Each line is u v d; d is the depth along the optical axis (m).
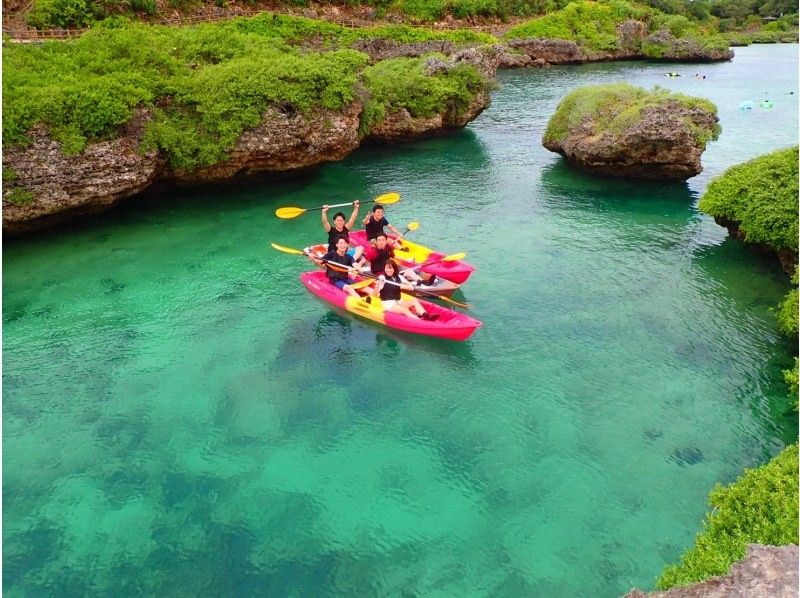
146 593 5.72
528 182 18.34
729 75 40.06
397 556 6.06
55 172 12.98
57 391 8.70
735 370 8.98
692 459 7.31
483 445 7.59
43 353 9.55
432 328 9.34
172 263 12.60
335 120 17.22
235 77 16.03
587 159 18.47
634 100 18.67
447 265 11.23
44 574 5.91
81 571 5.95
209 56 18.59
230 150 15.74
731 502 5.53
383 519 6.51
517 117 28.27
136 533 6.38
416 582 5.77
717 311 10.60
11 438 7.78
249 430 7.91
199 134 15.41
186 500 6.80
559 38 49.34
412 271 10.62
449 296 10.57
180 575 5.90
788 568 3.90
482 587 5.70
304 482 7.04
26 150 12.68
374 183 18.23
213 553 6.13
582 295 11.23
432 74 25.02
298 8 40.34
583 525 6.40
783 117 26.00
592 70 44.50
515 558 6.01
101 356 9.49
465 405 8.33
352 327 10.25
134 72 15.40
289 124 16.31
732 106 28.69
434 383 8.79
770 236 11.65
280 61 17.36
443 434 7.79
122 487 7.00
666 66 46.66
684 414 8.09
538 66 47.59
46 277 11.90
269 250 13.31
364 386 8.74
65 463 7.37
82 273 12.08
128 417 8.18
